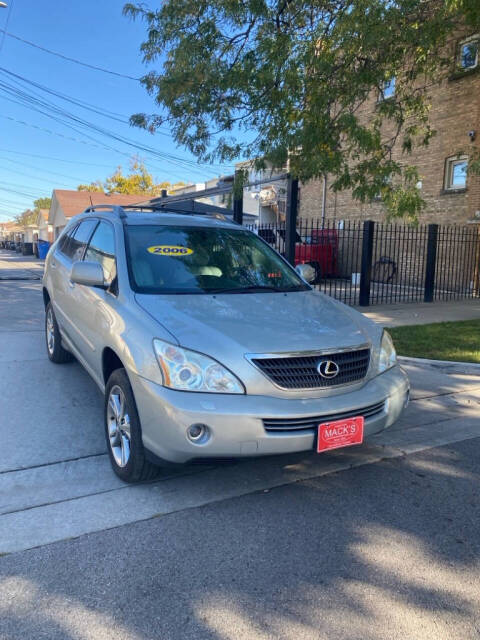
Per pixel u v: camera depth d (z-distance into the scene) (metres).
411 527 3.28
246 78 8.55
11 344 7.62
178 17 9.02
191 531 3.16
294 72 8.17
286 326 3.64
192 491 3.63
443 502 3.60
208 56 8.93
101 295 4.28
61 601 2.54
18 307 11.52
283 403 3.25
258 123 9.32
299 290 4.73
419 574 2.82
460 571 2.86
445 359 7.26
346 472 4.02
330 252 17.86
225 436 3.11
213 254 4.73
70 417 4.85
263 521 3.29
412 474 4.02
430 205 16.66
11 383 5.75
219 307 3.83
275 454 3.25
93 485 3.67
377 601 2.60
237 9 8.52
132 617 2.45
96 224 5.34
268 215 23.84
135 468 3.52
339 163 8.28
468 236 15.12
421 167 16.89
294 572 2.81
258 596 2.61
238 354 3.26
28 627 2.38
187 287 4.18
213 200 27.94
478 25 8.33
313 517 3.36
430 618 2.49
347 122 7.90
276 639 2.34
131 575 2.74
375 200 18.72
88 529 3.14
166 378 3.20
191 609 2.51
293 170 9.17
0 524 3.16
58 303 5.88
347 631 2.40
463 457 4.37
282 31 8.80
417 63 9.54
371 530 3.23
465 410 5.55
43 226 49.66
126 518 3.27
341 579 2.76
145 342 3.38
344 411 3.40
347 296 14.16
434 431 4.94
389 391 3.73
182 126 9.69
